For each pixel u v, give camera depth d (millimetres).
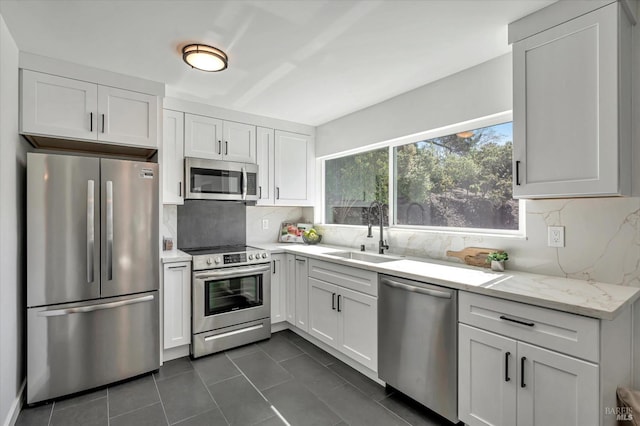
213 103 3098
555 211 1934
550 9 1646
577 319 1366
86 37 1951
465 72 2361
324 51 2100
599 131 1506
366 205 3436
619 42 1463
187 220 3393
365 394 2215
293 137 3752
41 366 2094
